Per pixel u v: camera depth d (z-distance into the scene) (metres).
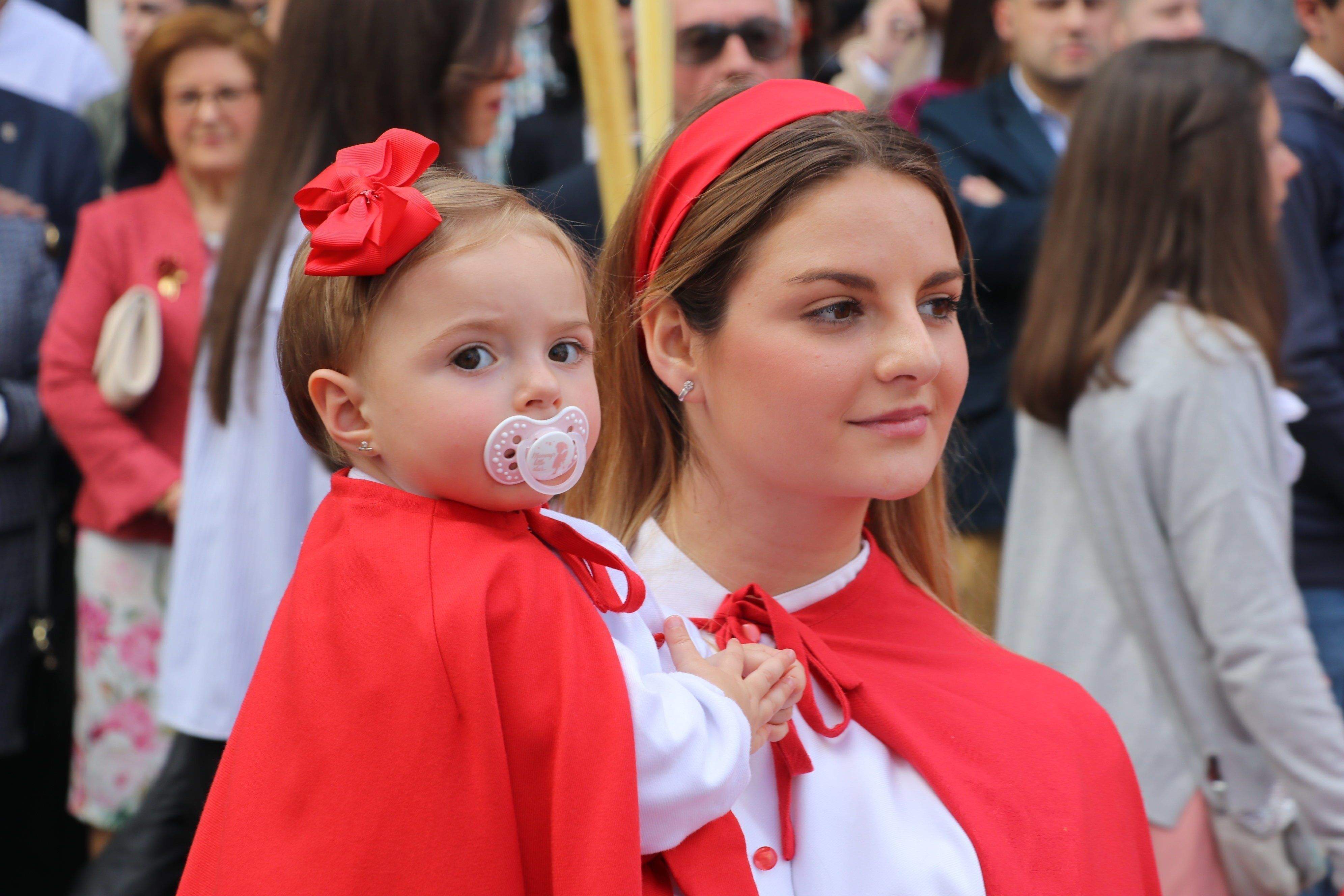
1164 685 5.53
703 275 3.46
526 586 2.85
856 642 3.68
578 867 2.69
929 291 3.38
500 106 6.85
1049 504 5.87
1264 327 5.74
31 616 8.18
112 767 7.82
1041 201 7.66
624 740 2.76
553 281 2.87
